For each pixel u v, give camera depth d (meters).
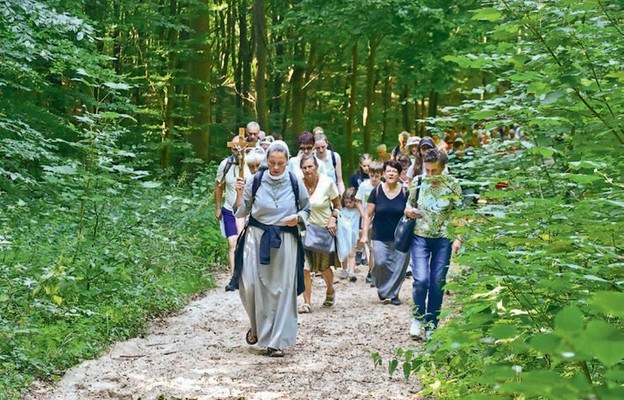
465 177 6.61
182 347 8.07
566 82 4.27
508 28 4.54
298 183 8.02
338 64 32.44
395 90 33.44
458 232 4.16
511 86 5.81
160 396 6.32
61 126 15.82
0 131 13.44
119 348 7.86
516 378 1.86
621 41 4.47
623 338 1.25
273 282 7.88
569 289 3.12
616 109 4.37
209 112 23.28
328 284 10.59
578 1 4.38
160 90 22.84
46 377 6.68
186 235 13.21
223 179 11.74
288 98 33.16
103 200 9.43
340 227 10.46
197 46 22.89
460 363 4.50
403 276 10.79
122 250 9.57
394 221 10.64
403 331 8.98
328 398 6.33
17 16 11.51
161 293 9.97
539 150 4.43
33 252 8.66
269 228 7.87
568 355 1.29
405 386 6.65
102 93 18.19
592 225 3.40
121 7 21.53
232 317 9.73
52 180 9.25
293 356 7.81
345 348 8.15
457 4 15.93
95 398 6.26
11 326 7.03
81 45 15.15
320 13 21.67
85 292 8.59
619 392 1.41
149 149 22.28
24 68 12.95
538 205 3.82
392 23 21.20
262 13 23.94
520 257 4.01
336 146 33.50
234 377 6.98
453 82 23.98
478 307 3.57
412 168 10.52
